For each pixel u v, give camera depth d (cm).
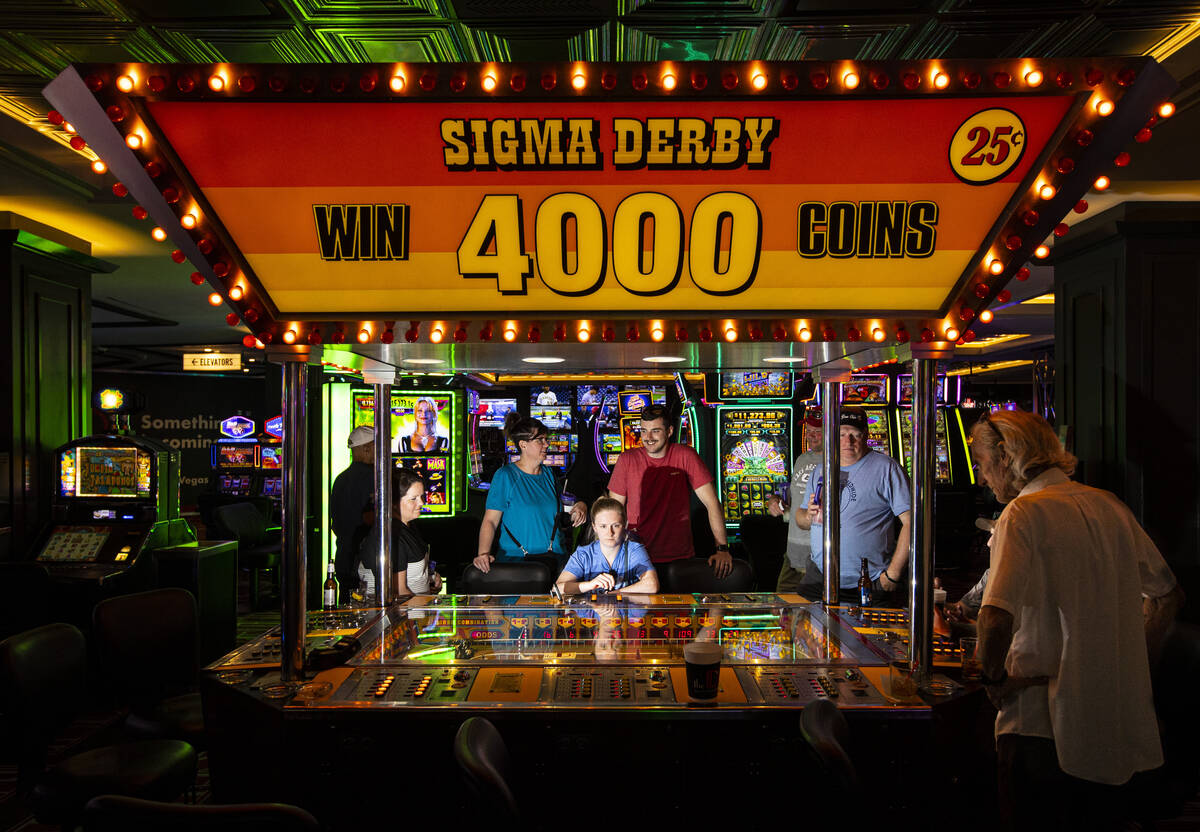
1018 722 188
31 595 445
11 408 493
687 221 205
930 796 217
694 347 243
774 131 192
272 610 741
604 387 845
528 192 202
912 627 230
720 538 470
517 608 313
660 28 287
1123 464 436
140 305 852
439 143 194
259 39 294
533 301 218
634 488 479
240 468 1220
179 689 441
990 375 1507
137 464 518
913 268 212
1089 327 471
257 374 1334
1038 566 185
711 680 214
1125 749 180
